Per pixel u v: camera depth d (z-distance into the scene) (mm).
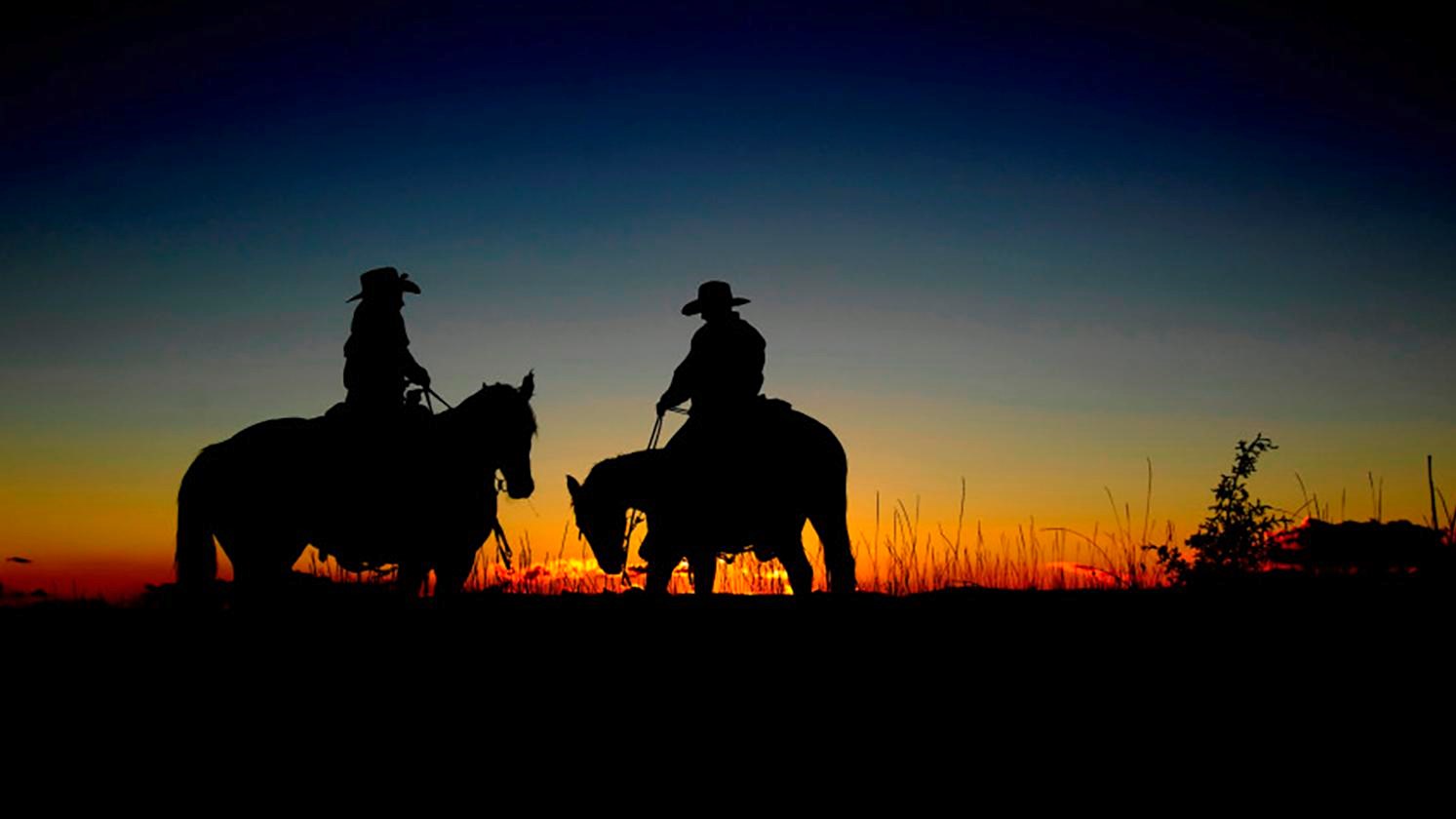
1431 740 7305
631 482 12734
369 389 11469
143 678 8922
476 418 11891
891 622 10375
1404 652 9047
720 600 11688
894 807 6547
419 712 8180
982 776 6953
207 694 8562
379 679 8906
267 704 8367
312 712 8195
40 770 7168
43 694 8555
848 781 6902
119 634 10086
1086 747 7359
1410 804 6406
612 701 8375
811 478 11680
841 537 11852
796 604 11203
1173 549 13438
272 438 11297
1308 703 8016
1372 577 12008
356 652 9625
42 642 9859
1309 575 12305
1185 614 10477
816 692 8508
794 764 7164
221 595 11211
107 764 7215
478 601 11844
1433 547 12164
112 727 7871
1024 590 12203
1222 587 12094
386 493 11328
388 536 11516
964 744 7469
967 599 11438
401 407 11664
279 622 10680
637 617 10742
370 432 11344
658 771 7113
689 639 9945
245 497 11125
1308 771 6887
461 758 7355
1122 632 9883
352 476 11250
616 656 9445
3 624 10398
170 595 11297
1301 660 8938
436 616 10945
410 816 6441
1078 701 8195
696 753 7418
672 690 8609
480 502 11883
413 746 7535
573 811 6520
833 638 9898
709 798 6730
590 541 12938
